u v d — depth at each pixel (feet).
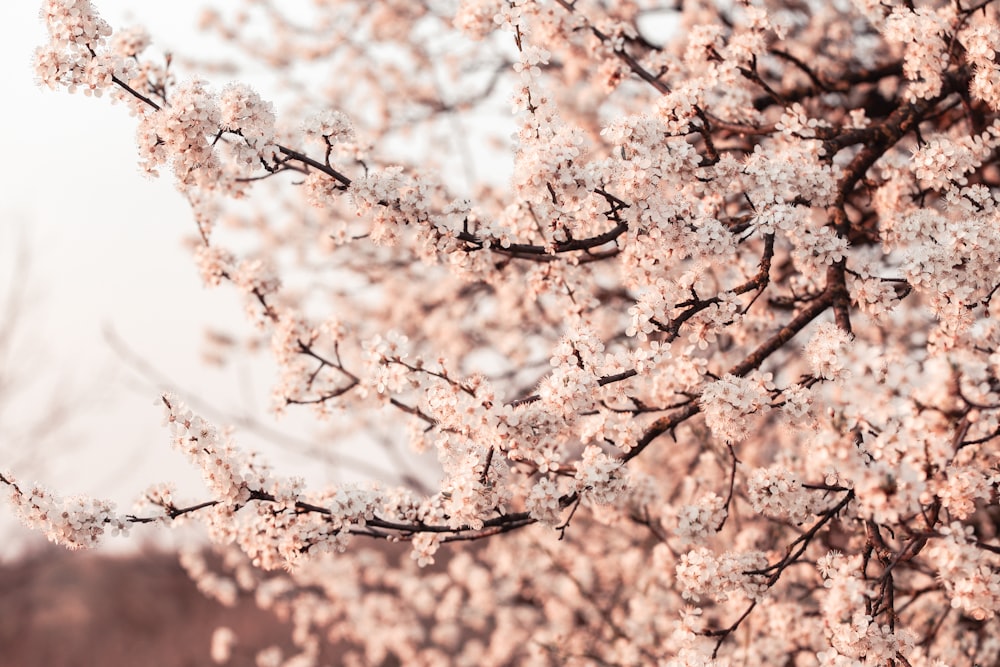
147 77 11.43
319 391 12.94
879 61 17.94
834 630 8.89
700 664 9.59
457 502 9.41
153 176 9.93
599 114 20.63
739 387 9.65
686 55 12.81
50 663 55.26
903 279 10.06
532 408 9.43
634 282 11.02
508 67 23.43
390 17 24.22
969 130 12.75
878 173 14.30
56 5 9.55
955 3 11.67
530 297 12.39
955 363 7.35
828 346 9.12
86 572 63.98
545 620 24.97
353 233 11.73
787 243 14.35
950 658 14.70
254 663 40.55
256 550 10.00
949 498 8.29
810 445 9.87
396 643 27.81
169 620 55.72
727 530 16.99
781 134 12.36
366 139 11.12
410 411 11.72
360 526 9.72
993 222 9.75
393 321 23.89
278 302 13.43
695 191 10.91
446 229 10.35
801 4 19.71
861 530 11.56
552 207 10.02
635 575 20.22
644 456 18.85
